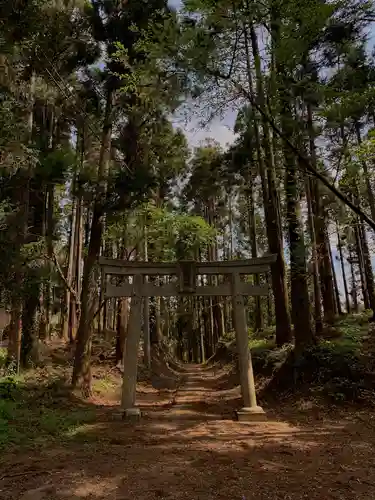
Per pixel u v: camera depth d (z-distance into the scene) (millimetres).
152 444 6141
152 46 6059
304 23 5566
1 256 8922
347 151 6602
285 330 13352
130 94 11961
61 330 21141
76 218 21469
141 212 13352
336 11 5961
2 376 10258
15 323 10836
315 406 8633
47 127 16578
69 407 9070
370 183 11945
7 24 9492
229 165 16625
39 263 11461
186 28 5996
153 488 4148
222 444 6039
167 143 16500
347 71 6281
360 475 4488
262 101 6129
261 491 4055
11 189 9250
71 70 13039
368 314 16141
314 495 3928
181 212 18109
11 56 9961
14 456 5426
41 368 12344
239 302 9367
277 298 13594
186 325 39250
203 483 4297
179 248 17578
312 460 5105
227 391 13195
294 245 11195
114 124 13133
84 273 11289
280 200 14062
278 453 5461
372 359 9695
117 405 10281
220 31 5906
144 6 11156
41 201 13930
